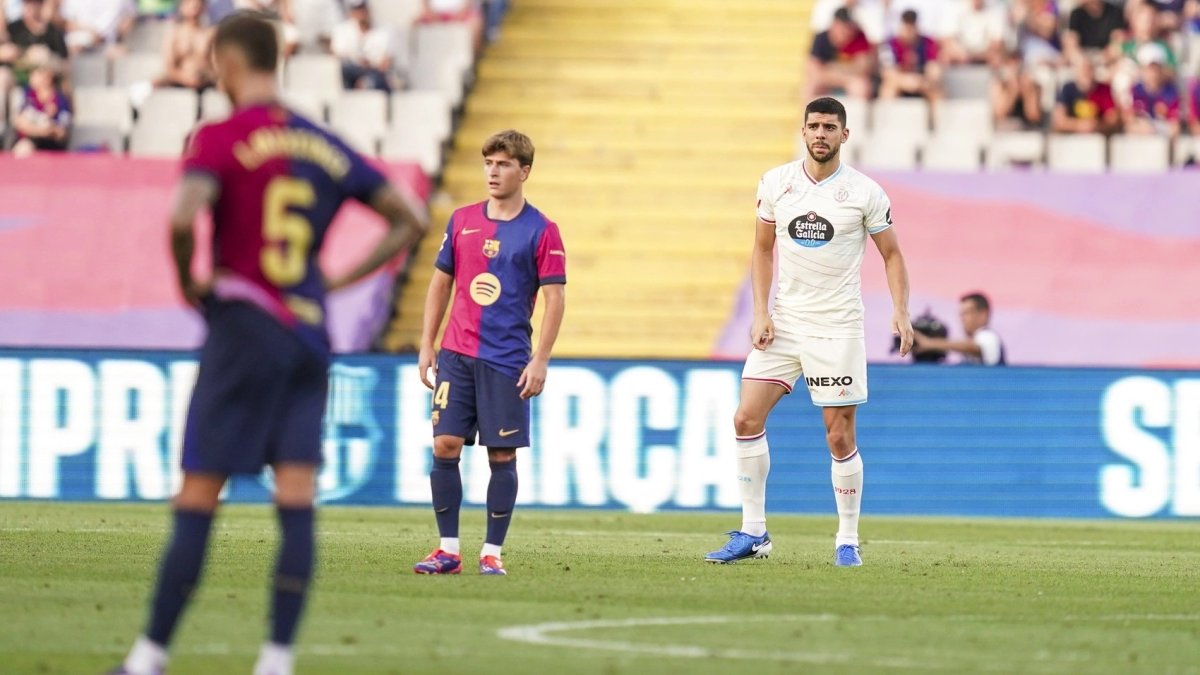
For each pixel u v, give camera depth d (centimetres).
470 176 7519
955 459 5462
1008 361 6688
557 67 8219
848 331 3256
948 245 6925
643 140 7775
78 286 6744
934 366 5491
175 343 6669
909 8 7769
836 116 3192
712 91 8106
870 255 6862
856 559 3353
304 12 7806
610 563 3319
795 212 3247
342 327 6544
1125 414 5431
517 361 2958
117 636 2098
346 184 1773
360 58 7625
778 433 5466
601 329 6838
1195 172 7038
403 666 1898
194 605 2403
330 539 3859
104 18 7975
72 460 5366
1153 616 2559
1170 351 6694
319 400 1769
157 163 7025
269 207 1719
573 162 7644
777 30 8494
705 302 6944
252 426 1728
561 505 5353
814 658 2017
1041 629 2350
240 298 1711
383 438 5378
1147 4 7638
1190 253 6881
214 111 7425
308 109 7412
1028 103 7519
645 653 2034
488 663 1934
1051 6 8000
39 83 7206
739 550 3359
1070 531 4866
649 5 8575
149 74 7681
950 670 1942
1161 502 5422
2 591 2564
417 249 7150
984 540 4397
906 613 2516
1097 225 6950
